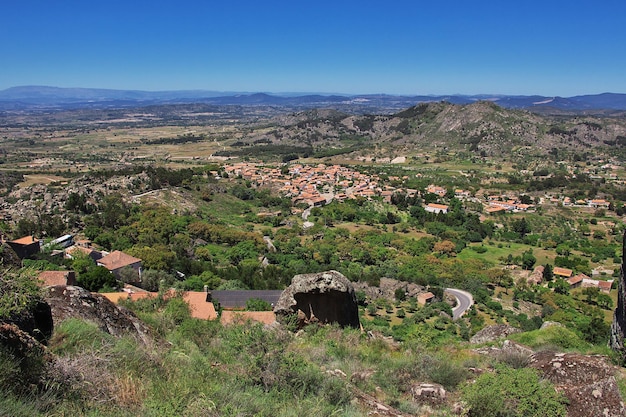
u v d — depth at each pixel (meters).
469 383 8.58
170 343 9.58
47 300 7.92
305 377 7.71
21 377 5.35
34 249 44.00
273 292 37.62
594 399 7.40
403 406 7.95
